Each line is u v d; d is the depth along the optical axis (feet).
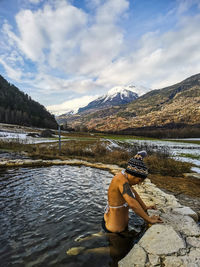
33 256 6.82
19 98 450.30
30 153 36.24
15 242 7.72
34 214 10.52
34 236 8.18
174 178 21.08
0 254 6.91
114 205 8.26
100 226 9.11
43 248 7.31
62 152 40.29
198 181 19.76
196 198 14.25
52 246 7.45
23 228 8.91
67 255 6.89
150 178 20.86
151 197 13.60
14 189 15.30
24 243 7.65
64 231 8.64
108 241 7.82
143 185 17.28
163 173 23.50
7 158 30.32
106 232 8.45
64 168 25.48
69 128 366.63
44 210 11.09
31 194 14.07
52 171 23.25
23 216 10.24
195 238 7.54
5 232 8.52
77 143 67.36
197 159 37.81
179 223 8.83
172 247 6.77
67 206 11.75
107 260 6.64
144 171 7.57
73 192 14.71
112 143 76.23
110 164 28.78
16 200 12.75
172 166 26.05
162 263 6.00
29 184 16.96
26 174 21.15
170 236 7.38
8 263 6.42
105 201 12.73
